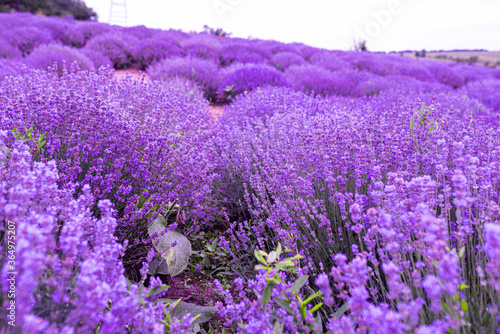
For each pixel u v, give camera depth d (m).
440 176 1.94
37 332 0.79
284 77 7.85
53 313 1.01
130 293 1.10
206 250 2.54
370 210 1.31
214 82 8.24
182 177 2.40
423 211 1.24
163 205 2.19
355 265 1.03
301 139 2.72
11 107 2.20
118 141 2.22
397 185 1.64
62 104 2.31
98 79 3.54
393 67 13.61
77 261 1.25
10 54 9.45
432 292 0.94
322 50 17.67
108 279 1.17
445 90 9.74
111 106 2.51
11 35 11.21
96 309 0.98
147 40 12.45
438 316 1.22
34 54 7.84
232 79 7.68
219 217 2.91
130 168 2.20
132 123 2.46
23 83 3.16
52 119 2.21
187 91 6.20
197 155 2.64
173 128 3.21
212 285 2.22
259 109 4.66
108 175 1.96
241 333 1.31
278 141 2.98
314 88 7.83
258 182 2.44
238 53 12.61
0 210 1.10
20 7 31.03
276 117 3.69
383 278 1.73
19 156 1.42
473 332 1.15
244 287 2.17
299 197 2.11
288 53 13.65
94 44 11.81
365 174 2.29
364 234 1.86
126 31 16.56
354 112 3.81
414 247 1.41
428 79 12.91
